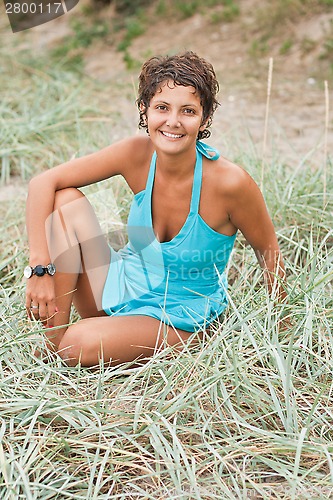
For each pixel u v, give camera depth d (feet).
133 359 10.80
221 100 23.89
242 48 28.25
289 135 20.67
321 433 9.36
